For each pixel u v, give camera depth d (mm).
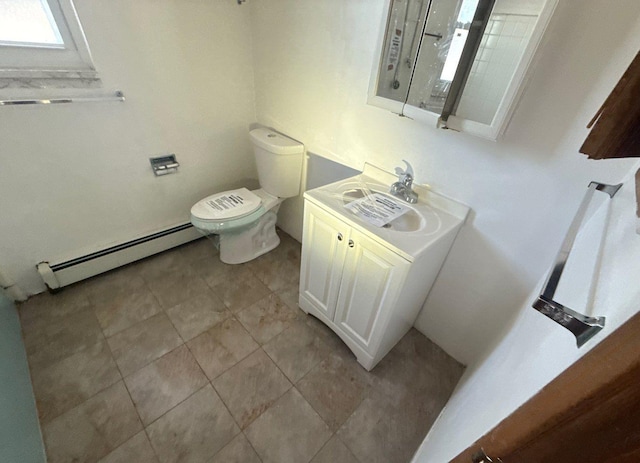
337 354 1461
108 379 1265
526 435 296
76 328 1455
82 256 1604
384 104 1169
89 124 1397
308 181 1873
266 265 1983
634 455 242
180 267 1887
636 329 220
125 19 1320
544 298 361
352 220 1113
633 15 693
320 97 1531
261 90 1861
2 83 1142
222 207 1705
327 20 1325
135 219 1762
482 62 920
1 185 1271
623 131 359
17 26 1138
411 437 1170
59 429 1098
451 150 1144
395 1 994
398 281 1052
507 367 661
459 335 1423
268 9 1546
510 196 1049
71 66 1290
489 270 1202
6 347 1165
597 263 474
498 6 835
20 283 1497
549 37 810
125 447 1073
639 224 334
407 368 1423
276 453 1094
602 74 772
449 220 1182
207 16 1536
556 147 902
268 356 1422
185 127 1731
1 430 845
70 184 1451
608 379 225
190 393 1248
